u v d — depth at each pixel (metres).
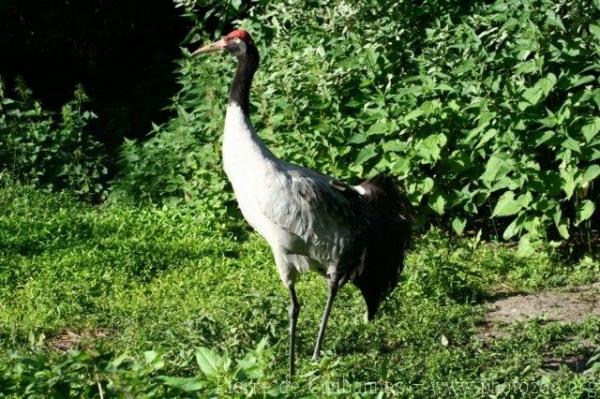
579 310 8.16
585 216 9.01
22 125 11.96
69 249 9.59
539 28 9.09
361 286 7.05
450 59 9.77
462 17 9.80
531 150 9.16
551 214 9.07
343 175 9.96
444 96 9.86
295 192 6.71
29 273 9.02
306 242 6.80
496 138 9.23
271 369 6.51
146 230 10.23
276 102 10.22
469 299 8.41
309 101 10.16
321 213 6.73
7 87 15.07
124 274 9.05
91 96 15.37
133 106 14.45
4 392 4.53
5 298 8.52
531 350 7.09
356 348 7.32
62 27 14.92
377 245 6.96
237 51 6.95
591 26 8.93
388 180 7.22
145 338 7.45
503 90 9.23
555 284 8.80
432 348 7.26
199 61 11.45
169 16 15.42
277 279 9.00
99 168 11.88
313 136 10.06
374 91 10.17
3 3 14.50
